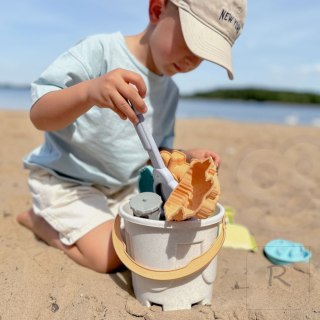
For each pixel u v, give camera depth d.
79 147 1.58
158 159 1.22
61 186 1.58
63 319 1.11
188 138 4.95
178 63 1.47
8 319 1.09
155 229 1.10
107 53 1.58
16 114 6.75
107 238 1.41
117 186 1.67
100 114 1.54
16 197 2.15
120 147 1.60
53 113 1.36
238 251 1.64
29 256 1.42
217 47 1.38
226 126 6.55
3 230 1.69
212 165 1.06
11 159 3.17
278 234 1.88
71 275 1.32
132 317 1.13
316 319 1.15
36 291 1.21
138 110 1.20
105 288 1.27
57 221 1.50
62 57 1.52
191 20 1.38
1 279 1.25
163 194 1.23
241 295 1.27
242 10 1.44
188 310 1.16
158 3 1.50
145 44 1.61
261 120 11.45
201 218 1.12
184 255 1.13
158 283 1.14
